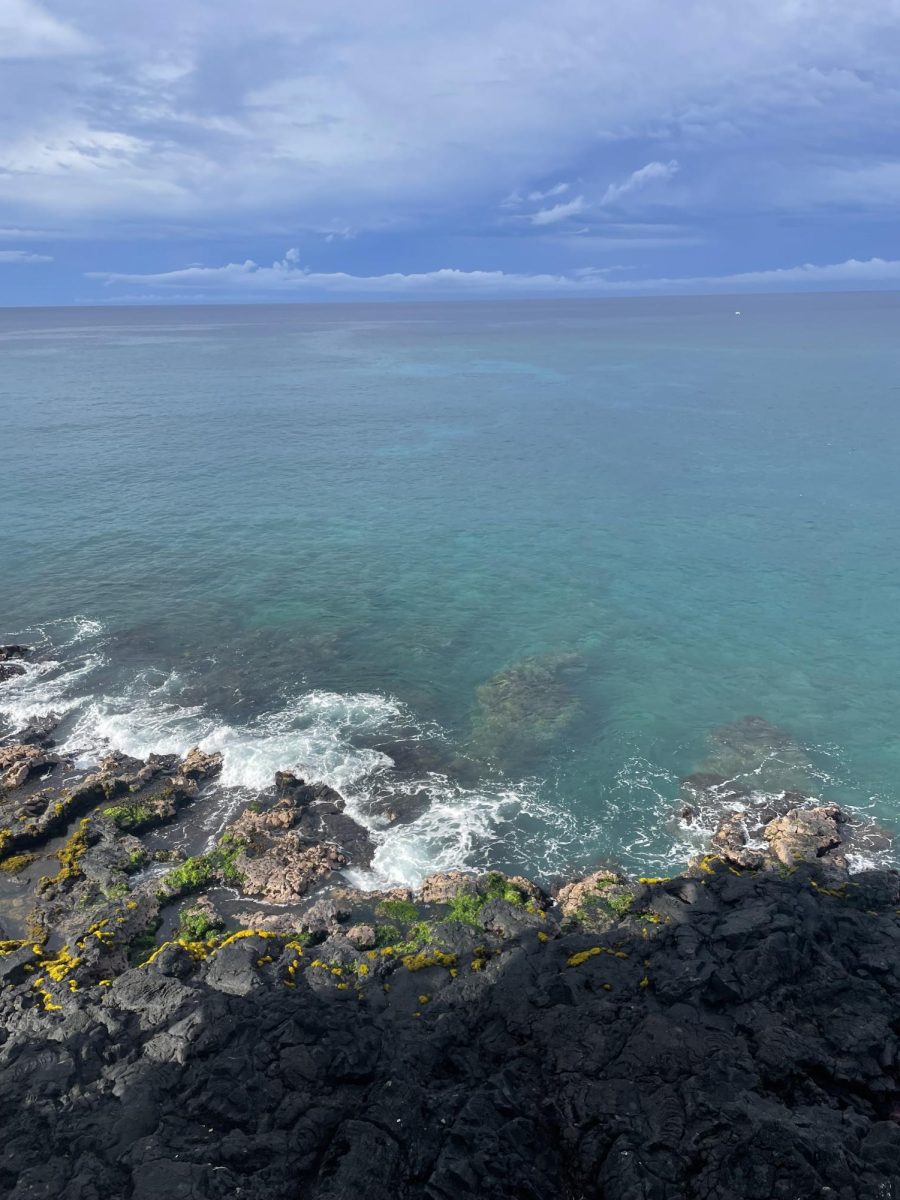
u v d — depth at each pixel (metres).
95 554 70.62
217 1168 22.73
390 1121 23.94
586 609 61.03
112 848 37.56
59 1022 28.19
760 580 65.62
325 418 126.75
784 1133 22.67
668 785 42.38
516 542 73.94
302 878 35.81
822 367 173.25
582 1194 22.84
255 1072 25.73
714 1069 25.31
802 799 41.19
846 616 59.59
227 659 54.00
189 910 34.38
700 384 154.38
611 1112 24.30
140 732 46.28
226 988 29.70
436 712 48.53
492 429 117.81
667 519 79.38
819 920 31.42
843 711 48.44
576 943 31.34
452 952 31.50
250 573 67.12
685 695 50.06
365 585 65.06
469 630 58.06
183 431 116.69
